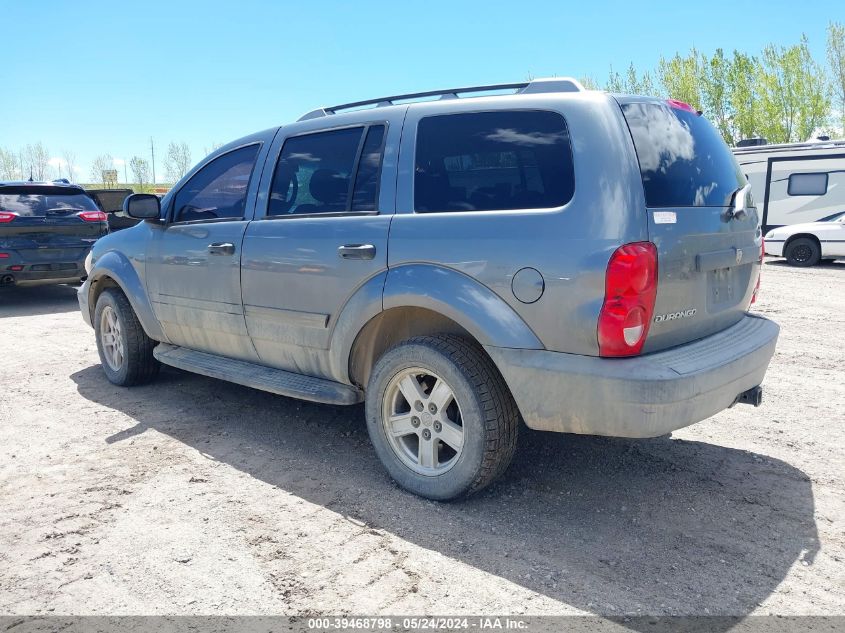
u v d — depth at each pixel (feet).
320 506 10.94
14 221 31.07
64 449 13.53
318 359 12.58
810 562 9.21
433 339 10.70
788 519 10.44
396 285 10.89
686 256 9.73
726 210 10.83
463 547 9.62
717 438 13.94
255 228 13.50
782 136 111.45
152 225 16.17
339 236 11.85
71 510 10.87
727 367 9.78
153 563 9.29
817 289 35.45
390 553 9.48
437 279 10.49
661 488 11.55
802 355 20.97
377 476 12.09
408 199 11.26
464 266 10.27
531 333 9.74
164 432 14.42
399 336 12.28
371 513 10.67
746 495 11.28
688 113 11.30
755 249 11.81
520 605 8.26
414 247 10.81
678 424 9.23
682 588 8.62
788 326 25.50
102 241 18.38
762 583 8.73
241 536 9.99
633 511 10.71
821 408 15.87
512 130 10.38
